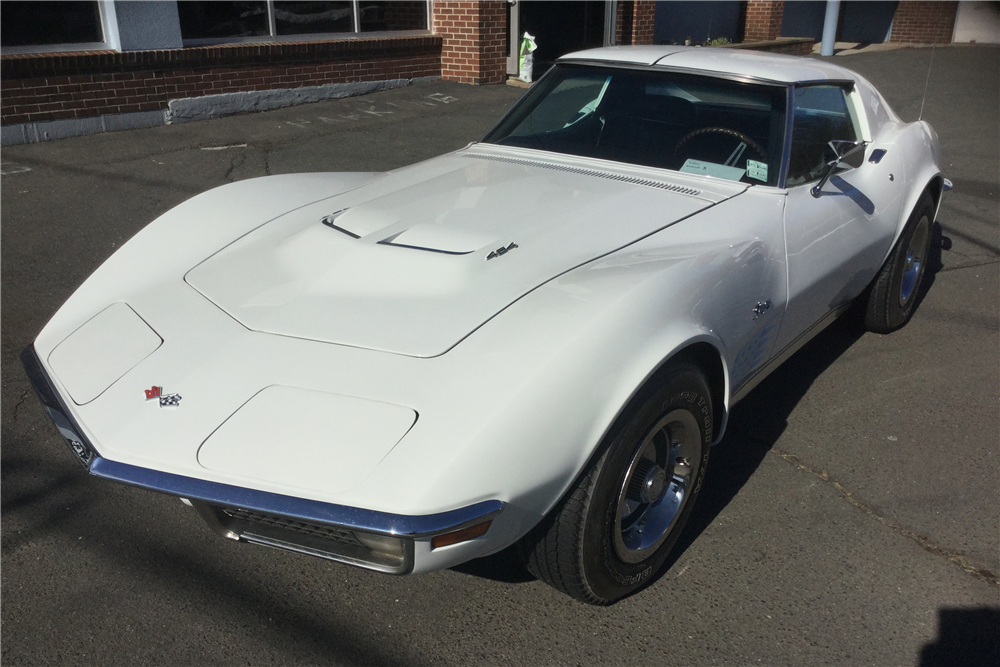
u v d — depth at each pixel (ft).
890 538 8.42
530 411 5.73
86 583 7.55
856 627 7.23
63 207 17.93
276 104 28.19
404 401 5.79
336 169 21.24
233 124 25.86
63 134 23.24
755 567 7.97
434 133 25.68
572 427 5.90
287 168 21.18
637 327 6.43
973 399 11.35
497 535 5.79
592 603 7.26
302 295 7.25
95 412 6.31
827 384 11.77
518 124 11.51
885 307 12.89
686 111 10.21
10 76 21.79
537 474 5.76
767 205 9.04
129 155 21.98
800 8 54.70
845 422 10.73
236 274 7.82
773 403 11.21
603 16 39.83
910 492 9.21
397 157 22.66
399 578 7.77
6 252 15.43
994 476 9.53
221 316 7.11
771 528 8.56
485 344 6.19
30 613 7.16
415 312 6.71
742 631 7.16
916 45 56.80
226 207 9.29
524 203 8.68
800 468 9.66
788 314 9.13
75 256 15.43
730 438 10.30
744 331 8.03
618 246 7.70
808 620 7.30
